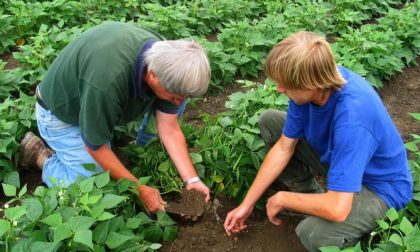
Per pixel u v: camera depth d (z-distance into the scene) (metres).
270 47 5.69
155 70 2.47
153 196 3.10
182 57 2.42
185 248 3.18
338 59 5.07
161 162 3.51
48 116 3.20
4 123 3.60
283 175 3.36
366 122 2.38
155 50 2.49
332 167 2.46
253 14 6.74
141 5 6.42
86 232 2.27
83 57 2.70
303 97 2.45
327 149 2.76
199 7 6.64
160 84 2.50
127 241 2.69
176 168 3.44
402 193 2.76
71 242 2.40
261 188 2.99
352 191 2.40
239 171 3.51
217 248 3.21
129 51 2.62
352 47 5.57
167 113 3.09
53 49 4.84
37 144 3.67
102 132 2.77
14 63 5.45
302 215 3.39
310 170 3.41
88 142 2.83
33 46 5.36
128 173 3.01
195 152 3.62
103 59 2.60
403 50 5.84
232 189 3.53
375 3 7.27
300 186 3.40
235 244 3.23
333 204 2.44
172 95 2.57
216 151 3.48
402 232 2.75
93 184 2.80
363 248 2.86
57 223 2.38
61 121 3.18
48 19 6.01
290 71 2.31
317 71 2.28
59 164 3.43
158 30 5.66
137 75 2.62
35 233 2.44
